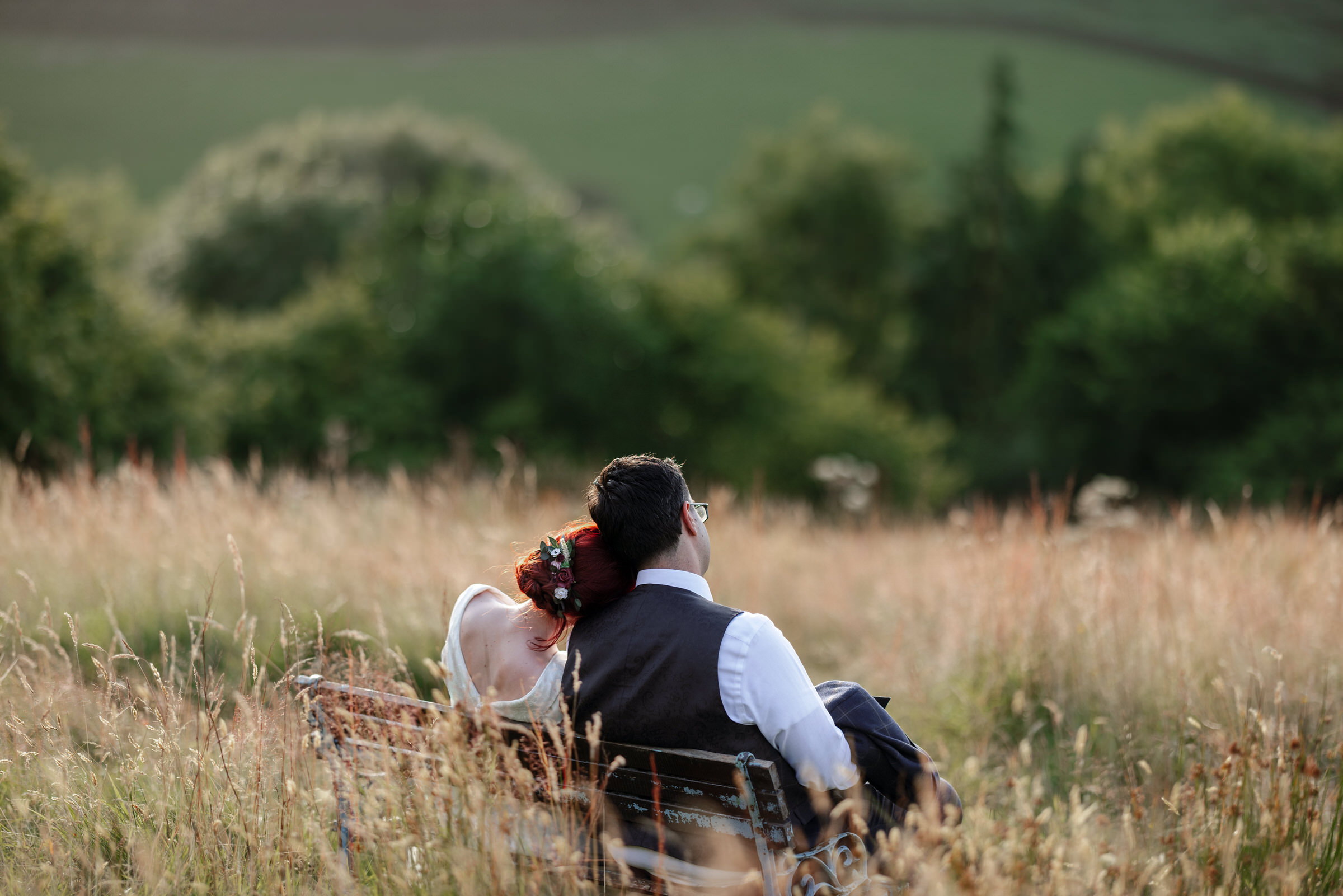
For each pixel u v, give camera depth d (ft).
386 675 9.55
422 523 17.83
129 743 8.89
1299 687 11.16
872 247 132.77
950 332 119.85
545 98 284.61
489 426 71.92
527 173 150.30
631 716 7.09
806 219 132.87
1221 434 90.58
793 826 6.95
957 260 119.14
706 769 6.58
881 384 126.00
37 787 8.48
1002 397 111.86
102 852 8.01
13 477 17.70
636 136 260.42
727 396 83.35
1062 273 116.57
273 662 10.01
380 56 312.29
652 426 83.05
